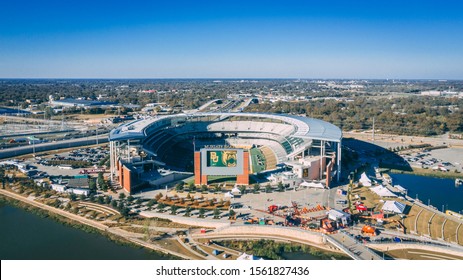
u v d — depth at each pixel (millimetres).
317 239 150750
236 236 156875
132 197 195000
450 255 139500
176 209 181125
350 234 152875
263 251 144000
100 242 155125
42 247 151250
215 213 171750
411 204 186000
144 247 150125
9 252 146875
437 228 160625
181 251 146000
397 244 144500
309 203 188125
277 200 192500
